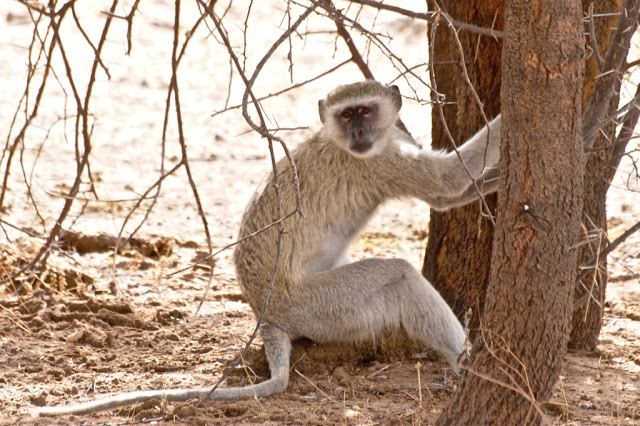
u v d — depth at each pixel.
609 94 7.12
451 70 9.31
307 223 8.87
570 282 6.19
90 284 11.23
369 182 8.87
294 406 7.84
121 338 9.61
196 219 14.13
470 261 9.27
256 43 22.34
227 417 7.59
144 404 7.70
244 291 9.12
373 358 9.08
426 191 8.69
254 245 8.96
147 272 12.00
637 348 9.27
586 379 8.42
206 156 17.27
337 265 9.47
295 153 9.18
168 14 24.55
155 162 16.80
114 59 21.61
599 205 8.70
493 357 6.34
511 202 6.11
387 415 7.56
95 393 8.19
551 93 5.87
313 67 21.22
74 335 9.47
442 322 8.48
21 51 21.48
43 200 14.15
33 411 7.55
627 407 7.66
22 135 7.69
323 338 8.78
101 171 16.08
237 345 9.47
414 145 9.18
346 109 8.67
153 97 20.12
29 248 11.62
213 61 22.31
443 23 8.42
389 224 14.32
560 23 5.78
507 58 5.96
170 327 10.05
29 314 10.08
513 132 6.02
